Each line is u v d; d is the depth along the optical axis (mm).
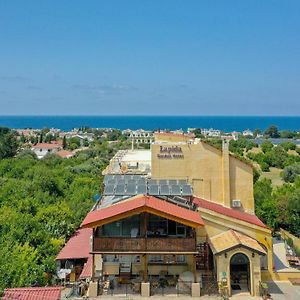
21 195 60375
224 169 36781
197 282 27531
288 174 96188
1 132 168125
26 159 104000
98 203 34000
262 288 27359
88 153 133125
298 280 30906
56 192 64812
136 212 27281
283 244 40344
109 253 27625
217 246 28719
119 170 42594
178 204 30891
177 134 50000
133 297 26938
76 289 29047
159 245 27516
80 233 44531
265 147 153000
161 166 37094
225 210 34312
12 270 30797
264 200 48969
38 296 25875
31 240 39062
